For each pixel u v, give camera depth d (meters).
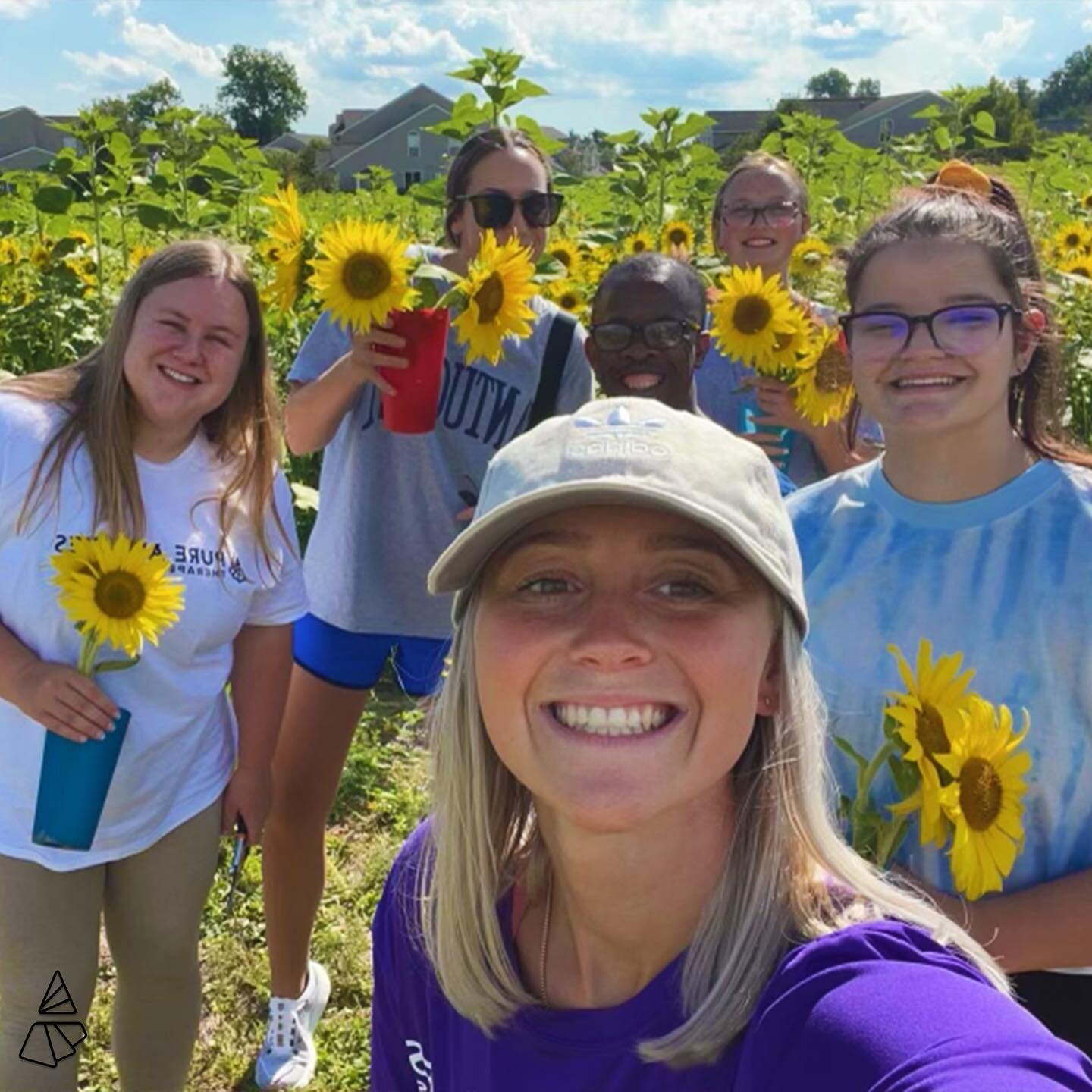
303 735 1.46
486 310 1.36
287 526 1.29
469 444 1.46
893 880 0.74
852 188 5.64
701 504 0.56
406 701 2.52
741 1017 0.54
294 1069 1.48
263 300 2.73
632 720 0.57
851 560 0.93
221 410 1.23
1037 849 0.85
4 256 3.80
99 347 1.20
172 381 1.13
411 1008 0.71
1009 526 0.88
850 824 0.81
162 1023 1.26
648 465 0.56
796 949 0.53
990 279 0.90
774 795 0.58
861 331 0.94
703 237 4.63
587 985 0.62
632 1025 0.58
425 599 1.45
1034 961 0.81
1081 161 6.04
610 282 1.42
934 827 0.75
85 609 1.09
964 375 0.90
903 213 0.95
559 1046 0.60
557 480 0.56
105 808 1.15
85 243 3.72
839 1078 0.46
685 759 0.56
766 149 5.64
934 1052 0.44
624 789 0.56
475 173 1.57
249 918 1.76
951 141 4.86
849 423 1.43
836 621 0.91
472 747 0.66
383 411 1.41
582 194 5.59
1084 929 0.81
